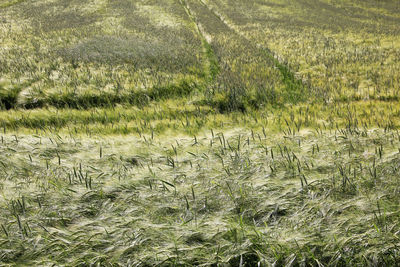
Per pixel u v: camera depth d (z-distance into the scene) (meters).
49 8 24.77
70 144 5.29
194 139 5.63
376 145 5.04
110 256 2.88
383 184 3.88
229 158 4.83
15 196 3.65
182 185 4.13
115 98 8.99
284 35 18.83
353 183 3.95
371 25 23.62
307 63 13.27
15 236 3.00
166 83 10.05
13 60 11.76
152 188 4.04
